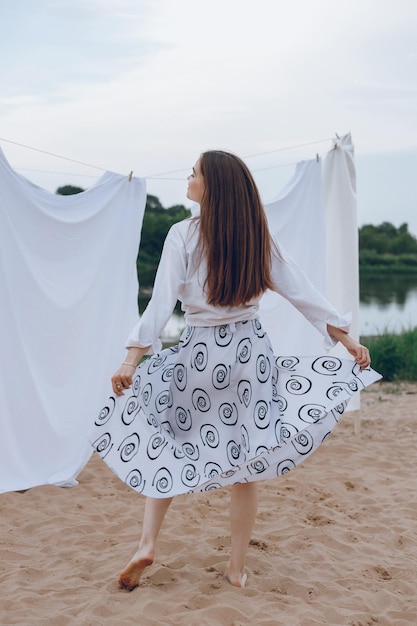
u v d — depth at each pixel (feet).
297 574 11.88
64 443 17.08
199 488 9.87
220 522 14.47
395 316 38.86
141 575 11.44
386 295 56.24
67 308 16.98
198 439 10.39
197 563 12.15
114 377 10.09
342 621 10.31
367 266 65.67
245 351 10.37
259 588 11.27
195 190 10.68
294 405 10.52
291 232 19.85
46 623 9.99
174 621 10.02
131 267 18.03
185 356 10.54
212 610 10.21
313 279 19.98
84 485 16.98
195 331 10.51
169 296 10.25
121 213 17.88
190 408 10.51
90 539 13.51
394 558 12.84
